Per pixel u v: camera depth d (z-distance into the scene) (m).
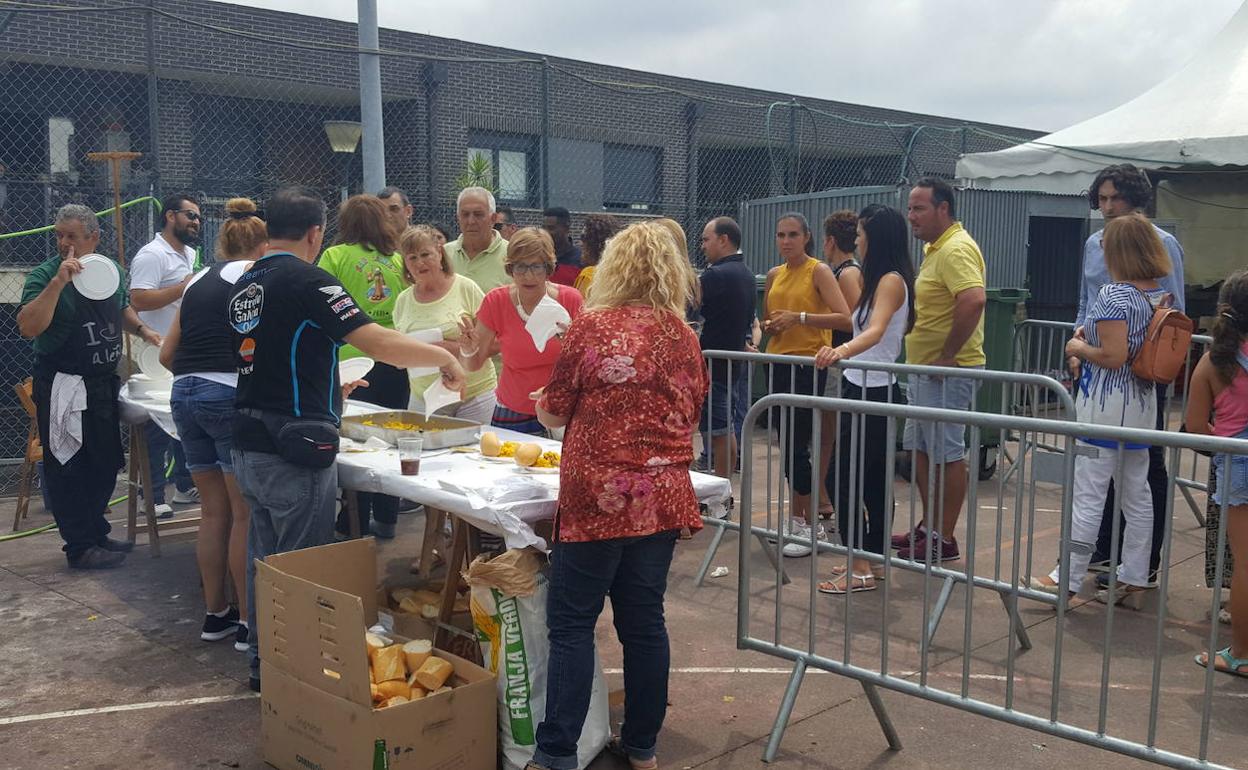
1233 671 4.04
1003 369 7.47
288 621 3.13
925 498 5.34
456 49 16.59
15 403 9.29
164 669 4.11
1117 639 4.41
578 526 2.94
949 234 5.20
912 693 3.25
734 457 6.53
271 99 15.78
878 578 5.18
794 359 4.93
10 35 12.62
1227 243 11.98
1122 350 4.43
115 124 13.84
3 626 4.60
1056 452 4.93
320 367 3.55
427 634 3.58
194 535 5.97
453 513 3.43
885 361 4.96
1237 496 3.88
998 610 4.76
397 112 16.67
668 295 3.03
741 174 20.14
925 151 19.17
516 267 4.42
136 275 5.96
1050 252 12.28
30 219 10.91
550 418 3.05
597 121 17.69
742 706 3.77
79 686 3.95
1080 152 9.70
